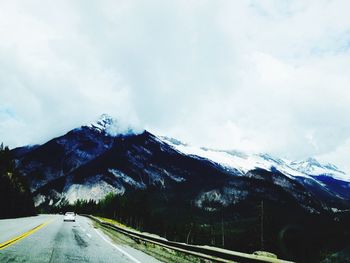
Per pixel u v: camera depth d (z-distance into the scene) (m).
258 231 70.00
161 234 122.19
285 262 7.75
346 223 86.50
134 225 128.50
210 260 10.95
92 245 18.33
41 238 19.61
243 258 9.14
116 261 12.88
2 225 30.25
